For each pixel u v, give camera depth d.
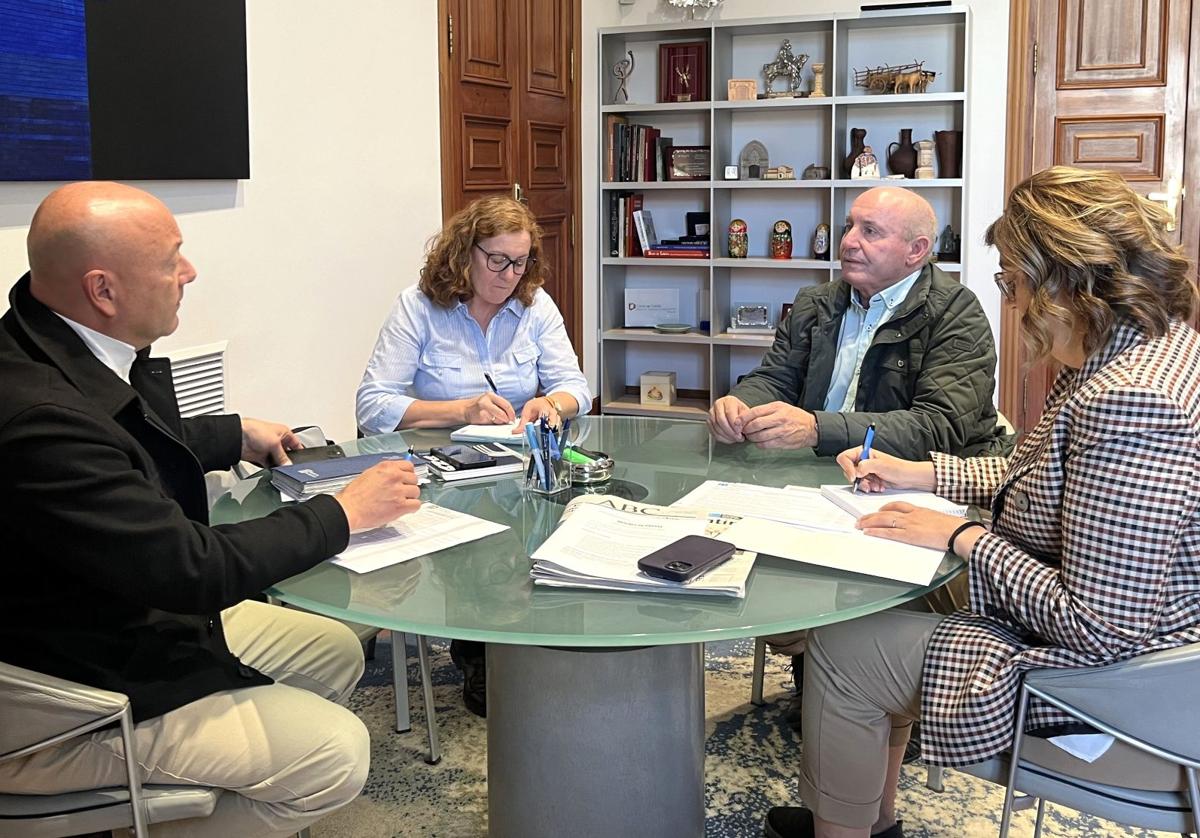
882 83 5.11
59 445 1.41
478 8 4.56
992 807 2.21
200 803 1.52
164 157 2.95
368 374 2.76
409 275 4.22
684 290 5.86
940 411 2.35
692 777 1.87
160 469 1.63
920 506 1.81
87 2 2.68
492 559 1.65
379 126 3.96
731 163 5.61
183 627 1.61
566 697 1.76
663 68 5.59
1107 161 4.96
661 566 1.50
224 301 3.26
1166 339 1.51
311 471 1.99
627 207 5.68
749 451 2.34
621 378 6.02
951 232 5.14
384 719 2.60
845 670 1.68
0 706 1.40
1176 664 1.37
